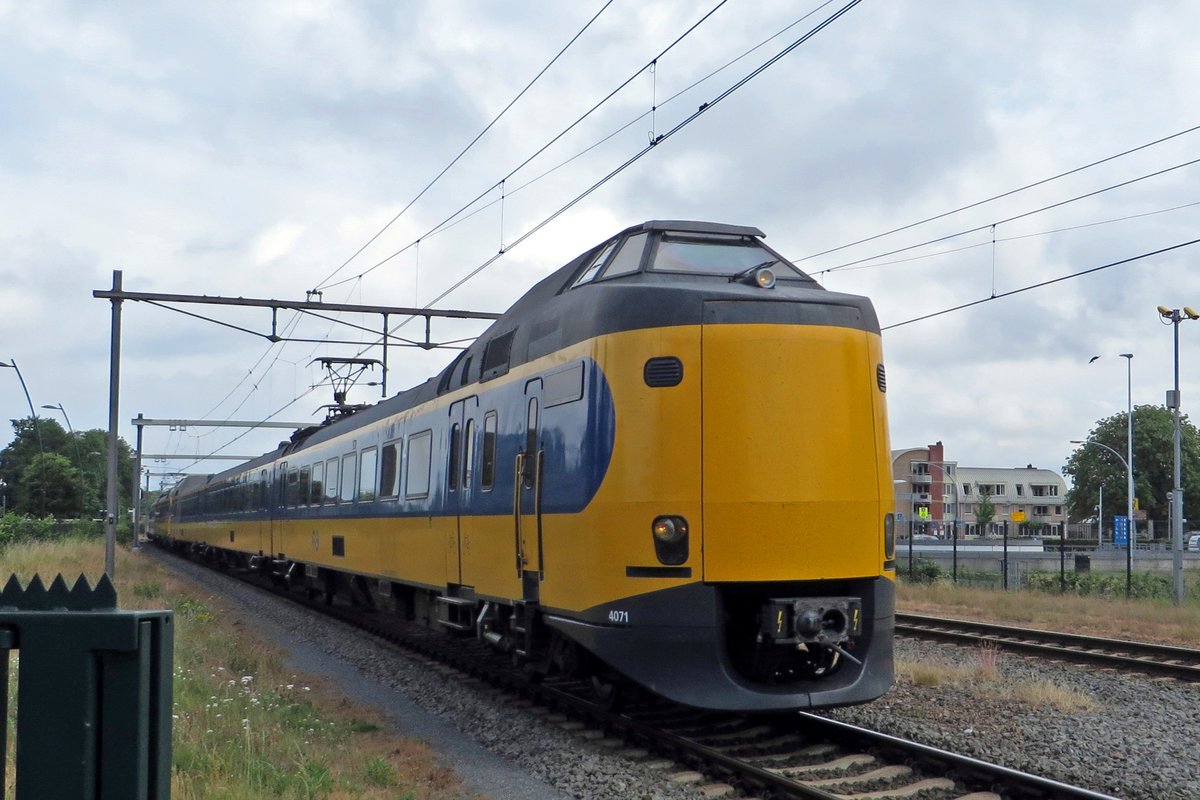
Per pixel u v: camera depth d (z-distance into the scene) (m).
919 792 6.94
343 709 10.23
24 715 2.91
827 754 8.04
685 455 8.02
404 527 14.24
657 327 8.21
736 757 8.00
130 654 2.94
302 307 20.50
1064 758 7.77
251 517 28.38
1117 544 45.78
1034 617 18.25
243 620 18.42
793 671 8.49
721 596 8.03
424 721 9.77
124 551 43.50
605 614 8.27
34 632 2.93
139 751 2.93
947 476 97.81
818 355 8.27
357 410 20.62
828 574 8.12
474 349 12.21
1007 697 10.01
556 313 9.54
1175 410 23.16
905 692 10.31
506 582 10.22
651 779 7.43
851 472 8.27
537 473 9.43
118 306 21.19
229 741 7.74
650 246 9.29
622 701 9.52
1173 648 12.92
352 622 18.28
